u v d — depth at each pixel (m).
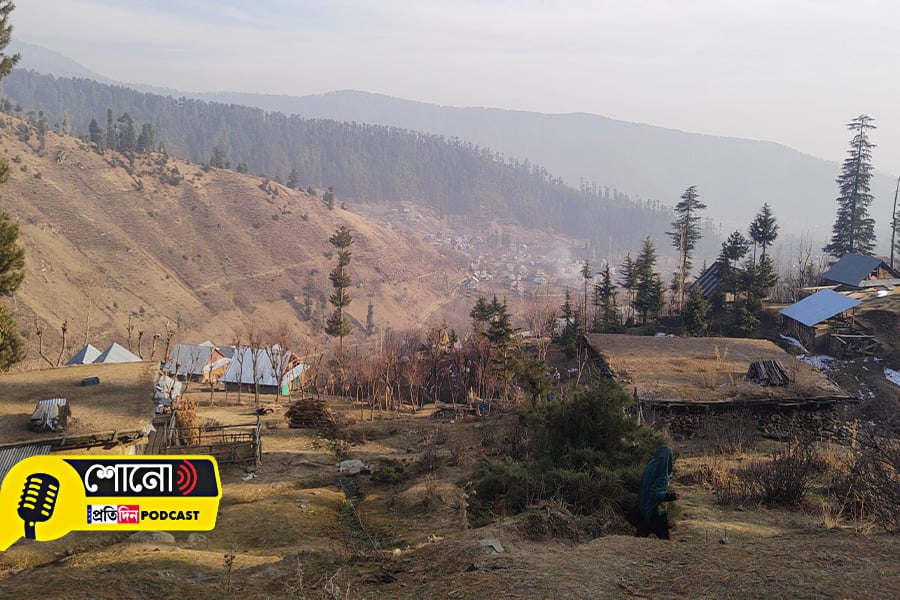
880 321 49.72
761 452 20.31
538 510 10.27
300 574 6.59
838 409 27.81
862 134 88.06
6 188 181.88
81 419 20.89
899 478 10.29
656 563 6.88
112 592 7.45
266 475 23.98
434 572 7.24
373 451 30.73
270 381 67.38
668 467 9.17
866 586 5.82
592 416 13.81
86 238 181.88
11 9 33.16
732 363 31.06
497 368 50.78
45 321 132.50
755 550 7.20
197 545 13.43
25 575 8.59
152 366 29.72
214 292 191.25
